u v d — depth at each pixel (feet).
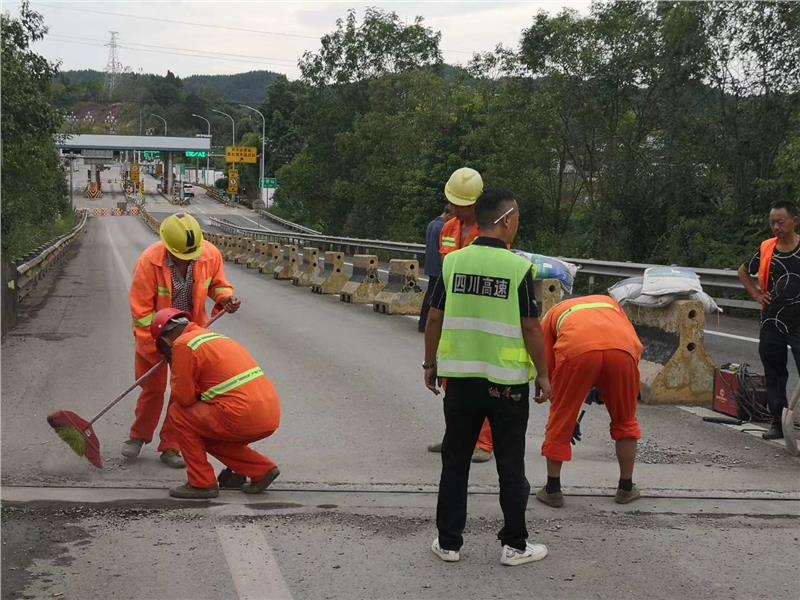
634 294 27.89
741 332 43.21
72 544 15.38
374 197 184.24
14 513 16.87
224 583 13.85
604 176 86.74
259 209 266.77
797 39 65.77
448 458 14.89
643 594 13.61
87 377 30.12
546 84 94.38
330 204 212.43
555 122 94.94
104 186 465.47
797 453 21.57
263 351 36.22
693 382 26.96
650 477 19.77
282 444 22.26
